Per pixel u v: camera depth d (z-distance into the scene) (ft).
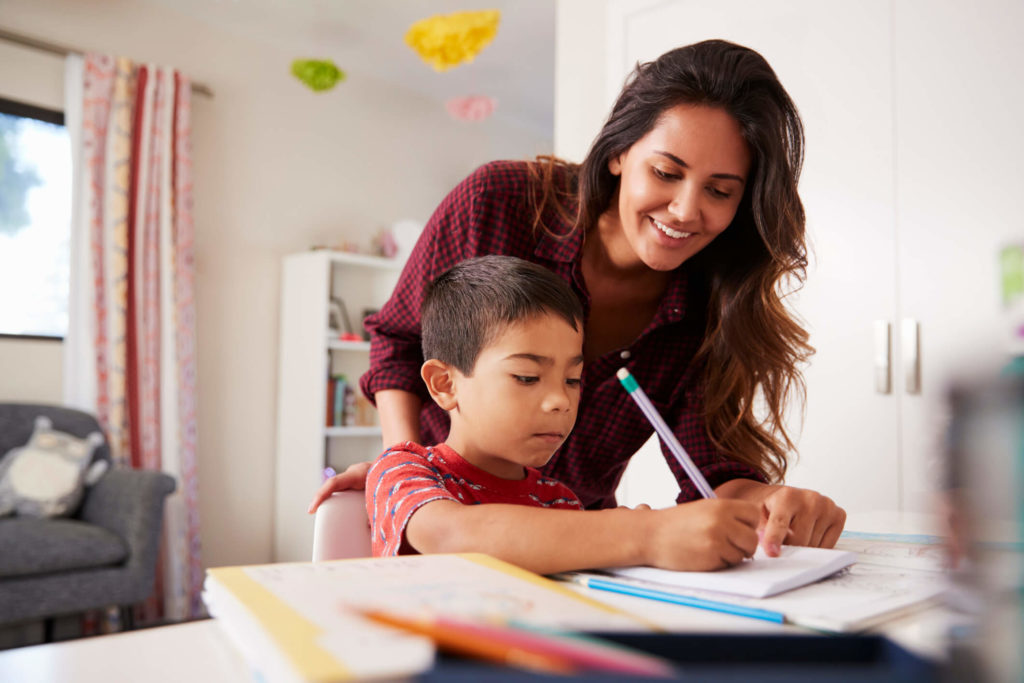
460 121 14.66
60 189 10.07
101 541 7.73
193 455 10.41
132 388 9.96
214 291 11.38
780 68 6.77
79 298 9.78
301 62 9.94
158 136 10.39
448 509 2.03
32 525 7.61
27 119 9.81
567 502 2.95
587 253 3.47
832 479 6.34
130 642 1.53
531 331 2.55
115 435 9.68
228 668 1.39
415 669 0.91
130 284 10.07
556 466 3.79
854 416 6.27
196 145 11.25
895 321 6.10
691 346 3.71
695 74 2.81
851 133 6.40
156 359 10.19
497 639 0.79
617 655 0.78
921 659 0.75
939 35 5.98
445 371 2.80
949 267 5.87
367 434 11.96
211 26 11.46
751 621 1.54
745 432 3.63
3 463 8.34
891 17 6.20
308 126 12.53
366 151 13.25
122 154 10.00
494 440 2.59
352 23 11.37
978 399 0.60
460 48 8.86
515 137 15.64
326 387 11.39
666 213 2.94
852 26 6.40
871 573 2.01
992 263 5.65
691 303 3.68
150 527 8.02
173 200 10.52
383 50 12.31
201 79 11.32
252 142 11.86
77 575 7.51
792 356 3.62
